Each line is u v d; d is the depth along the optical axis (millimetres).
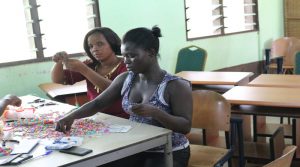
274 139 2555
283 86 3156
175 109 1890
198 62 4641
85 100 3416
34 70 3863
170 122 1805
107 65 2518
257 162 2801
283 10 6520
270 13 6332
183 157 1953
